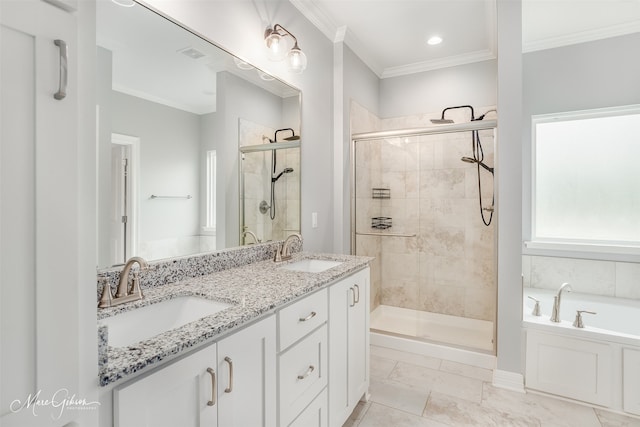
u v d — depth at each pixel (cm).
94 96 66
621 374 188
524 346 214
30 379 55
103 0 119
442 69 331
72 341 61
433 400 202
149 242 135
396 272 319
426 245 306
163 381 78
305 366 136
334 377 160
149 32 133
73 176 61
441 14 247
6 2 52
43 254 57
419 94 340
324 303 151
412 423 180
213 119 164
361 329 193
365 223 308
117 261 122
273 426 116
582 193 288
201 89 158
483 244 285
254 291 126
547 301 265
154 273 132
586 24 263
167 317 119
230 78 173
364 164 306
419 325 303
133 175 129
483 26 265
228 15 169
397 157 314
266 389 112
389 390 213
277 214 211
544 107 292
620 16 252
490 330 284
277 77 205
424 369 242
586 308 258
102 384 66
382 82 355
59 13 59
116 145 122
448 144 292
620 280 267
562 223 295
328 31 259
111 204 121
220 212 170
